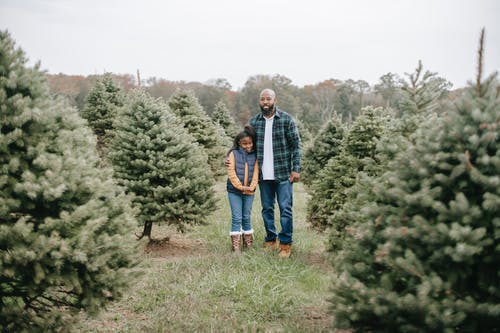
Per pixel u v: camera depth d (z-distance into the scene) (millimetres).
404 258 2570
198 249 6578
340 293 2781
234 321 3691
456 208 2406
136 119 6531
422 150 2711
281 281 4789
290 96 58656
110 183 3180
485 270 2471
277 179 5969
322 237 7555
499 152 2445
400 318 2504
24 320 2768
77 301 3025
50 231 2717
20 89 2973
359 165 5949
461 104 2660
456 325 2416
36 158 2777
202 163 6703
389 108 6332
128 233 3211
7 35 3035
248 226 6254
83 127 3361
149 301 4109
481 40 2695
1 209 2594
